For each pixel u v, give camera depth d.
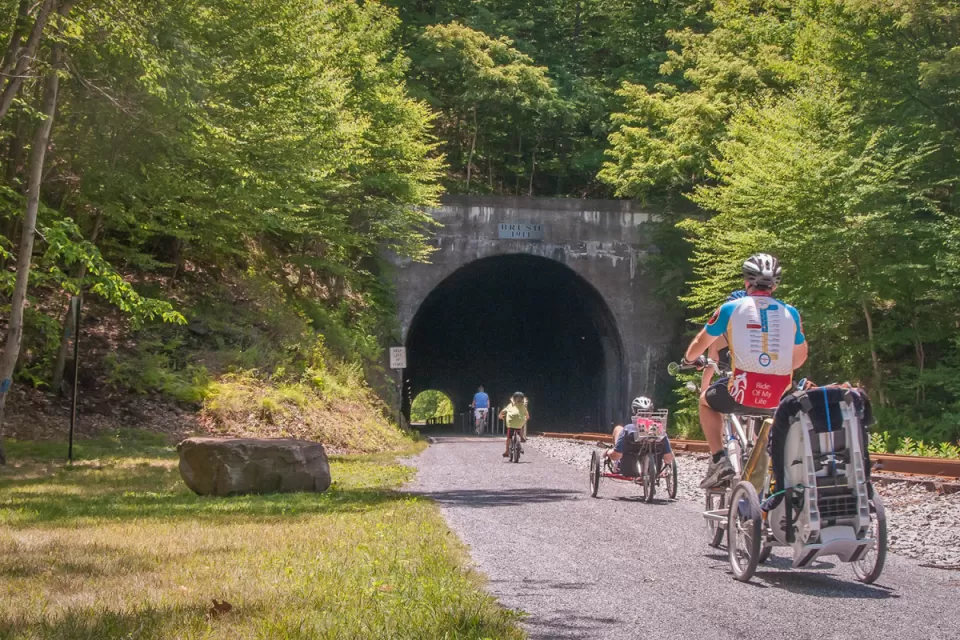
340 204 34.72
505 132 56.47
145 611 4.54
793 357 6.50
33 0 14.59
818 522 5.89
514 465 19.02
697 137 38.25
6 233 21.78
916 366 28.72
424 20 55.56
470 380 72.12
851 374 28.78
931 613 5.21
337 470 16.70
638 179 40.88
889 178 25.56
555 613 5.09
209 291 28.34
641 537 8.27
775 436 6.08
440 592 5.11
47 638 4.00
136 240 23.20
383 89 34.88
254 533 7.72
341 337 33.16
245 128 21.28
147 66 16.59
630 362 41.94
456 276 44.47
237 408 22.77
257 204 22.69
